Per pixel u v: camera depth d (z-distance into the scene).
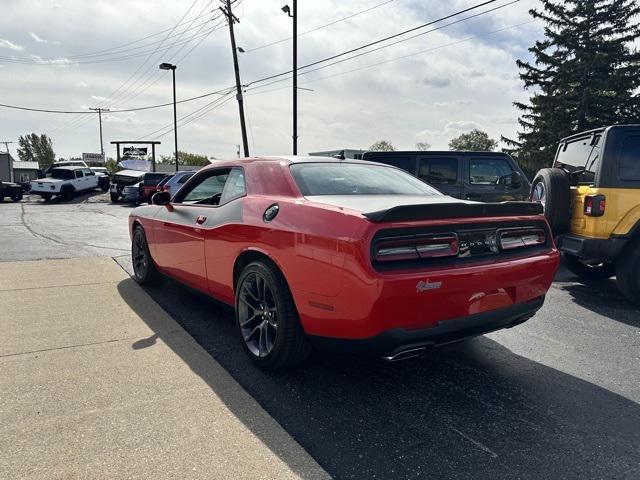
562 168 6.17
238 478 2.00
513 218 2.96
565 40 33.12
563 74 32.53
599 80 31.69
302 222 2.75
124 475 2.00
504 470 2.12
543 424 2.53
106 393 2.74
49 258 7.25
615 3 32.47
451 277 2.52
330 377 3.09
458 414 2.63
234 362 3.30
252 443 2.27
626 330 4.14
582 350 3.65
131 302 4.70
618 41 32.09
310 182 3.24
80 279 5.71
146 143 35.69
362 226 2.43
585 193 5.15
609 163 4.86
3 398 2.65
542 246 3.17
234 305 3.54
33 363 3.15
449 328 2.62
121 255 7.59
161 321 4.09
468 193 7.81
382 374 3.15
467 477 2.06
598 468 2.14
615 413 2.66
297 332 2.92
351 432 2.42
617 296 5.37
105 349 3.42
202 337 3.77
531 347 3.71
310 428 2.45
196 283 4.07
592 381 3.09
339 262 2.47
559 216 5.39
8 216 16.12
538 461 2.19
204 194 4.21
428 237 2.57
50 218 15.40
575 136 6.05
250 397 2.74
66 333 3.75
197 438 2.30
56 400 2.64
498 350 3.63
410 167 7.96
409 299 2.41
